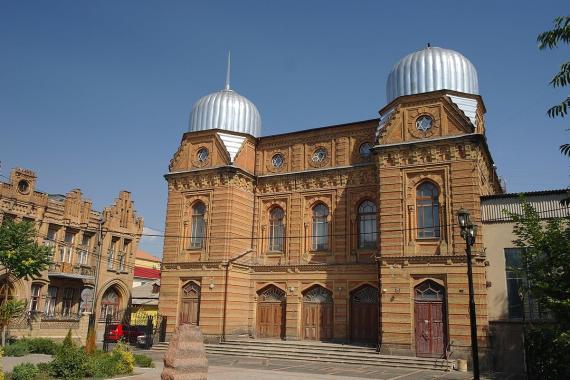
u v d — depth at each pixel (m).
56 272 43.12
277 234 37.03
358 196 34.31
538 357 23.05
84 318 35.72
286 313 34.75
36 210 42.62
